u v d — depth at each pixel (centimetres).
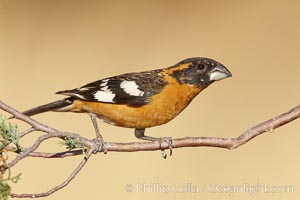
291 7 2019
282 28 1981
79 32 1931
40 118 1638
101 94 1017
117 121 1030
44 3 1945
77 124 1630
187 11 1991
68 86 1769
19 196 768
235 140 903
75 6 1958
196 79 1041
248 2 2030
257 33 1975
